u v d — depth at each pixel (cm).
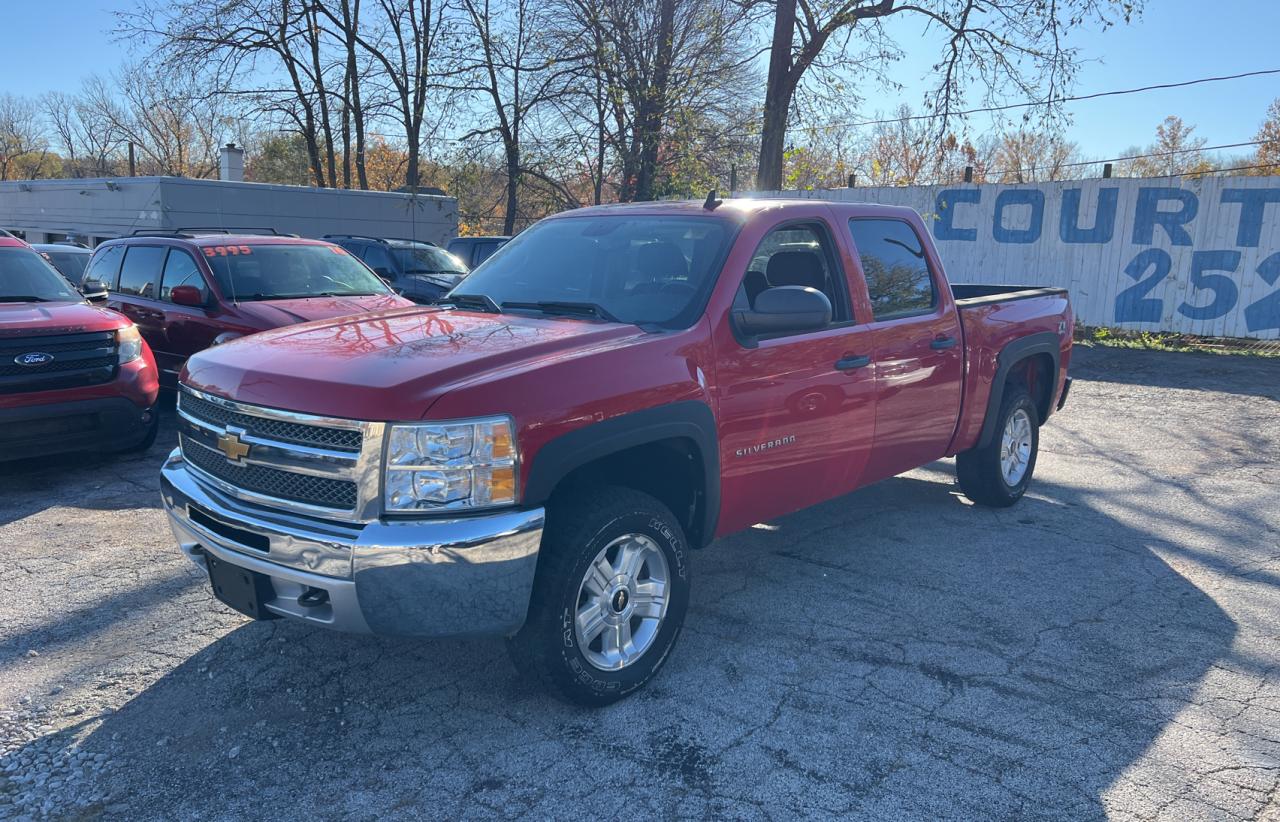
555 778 309
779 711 351
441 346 347
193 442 373
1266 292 1440
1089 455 792
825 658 396
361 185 2977
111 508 611
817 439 438
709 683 373
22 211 2759
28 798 296
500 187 2600
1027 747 326
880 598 462
